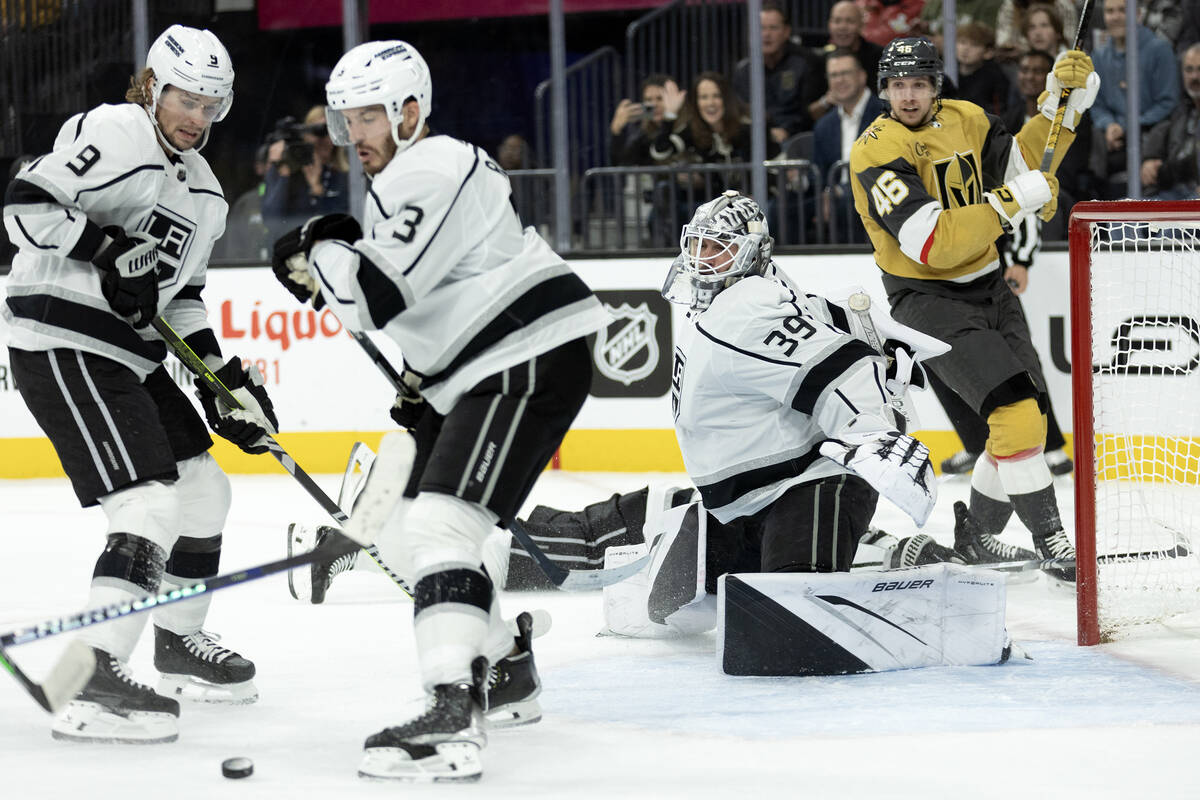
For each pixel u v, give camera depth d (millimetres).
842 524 6473
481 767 4785
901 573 6297
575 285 5176
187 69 5578
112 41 16109
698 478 6727
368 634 7355
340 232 5098
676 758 5012
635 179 15266
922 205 8320
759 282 6445
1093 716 5516
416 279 4852
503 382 5027
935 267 8406
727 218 6461
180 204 5801
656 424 13727
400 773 4758
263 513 11633
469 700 4828
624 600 7117
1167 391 11539
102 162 5473
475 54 19188
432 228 4844
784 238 14594
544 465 5199
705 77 14961
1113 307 11734
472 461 4949
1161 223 7047
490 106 19297
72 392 5512
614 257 13719
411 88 4992
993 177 8906
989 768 4836
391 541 5695
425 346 5082
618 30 18953
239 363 6176
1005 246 12938
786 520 6496
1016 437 8227
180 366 14203
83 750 5215
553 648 6926
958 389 8461
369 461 8250
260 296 14125
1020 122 14359
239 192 18562
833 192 14289
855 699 5816
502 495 4977
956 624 6375
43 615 7902
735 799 4539
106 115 5551
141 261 5621
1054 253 13031
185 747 5273
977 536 8500
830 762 4938
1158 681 6094
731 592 6234
